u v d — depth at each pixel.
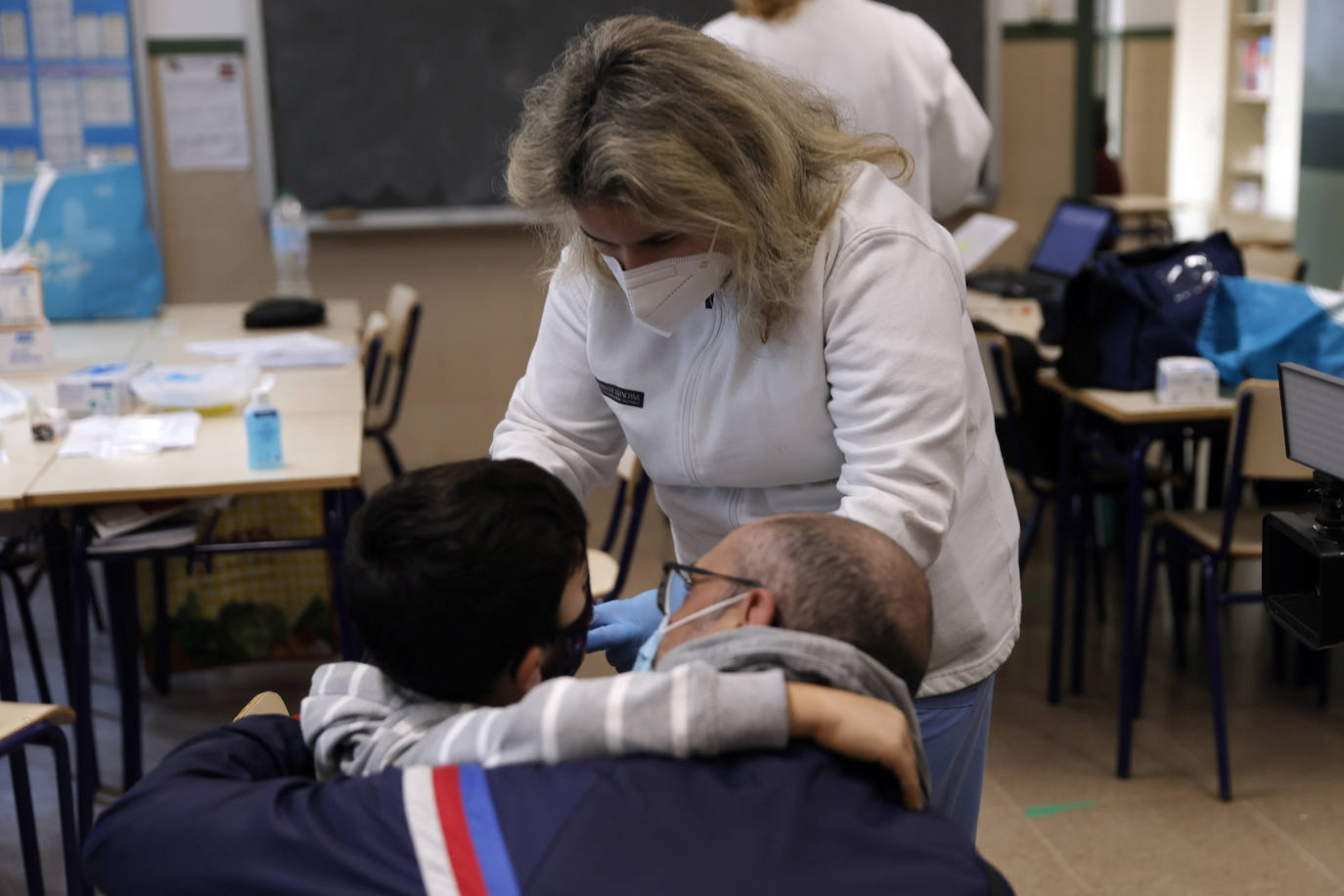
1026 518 4.30
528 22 4.76
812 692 0.82
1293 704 3.04
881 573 0.89
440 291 4.93
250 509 3.19
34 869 2.08
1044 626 3.53
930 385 1.16
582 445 1.43
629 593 3.72
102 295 4.02
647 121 1.05
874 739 0.80
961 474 1.20
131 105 4.59
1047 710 3.05
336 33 4.67
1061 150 5.17
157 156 4.66
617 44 1.09
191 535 2.48
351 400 3.02
